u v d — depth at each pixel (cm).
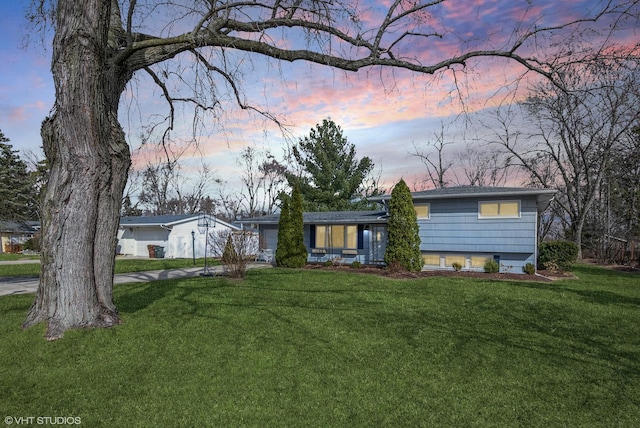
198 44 612
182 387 431
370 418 373
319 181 2714
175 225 2847
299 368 490
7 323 646
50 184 599
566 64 488
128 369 476
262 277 1364
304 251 1836
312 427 355
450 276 1434
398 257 1536
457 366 506
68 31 565
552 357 543
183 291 1036
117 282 1259
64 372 463
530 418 376
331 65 597
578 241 2602
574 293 1068
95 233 624
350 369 490
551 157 2866
